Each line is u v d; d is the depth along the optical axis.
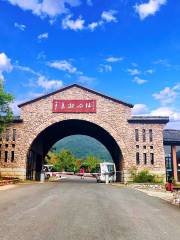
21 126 40.50
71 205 14.95
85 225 10.29
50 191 22.83
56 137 52.94
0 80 34.09
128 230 9.85
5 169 39.56
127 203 17.00
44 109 40.69
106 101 40.72
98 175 47.03
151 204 17.23
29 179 42.62
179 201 17.69
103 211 13.45
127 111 40.50
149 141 39.94
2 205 14.59
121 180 41.44
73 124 46.16
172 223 11.52
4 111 34.97
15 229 9.44
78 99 40.75
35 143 43.50
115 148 46.88
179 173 42.06
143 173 38.62
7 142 40.09
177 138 41.53
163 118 40.09
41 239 8.34
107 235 9.03
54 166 86.12
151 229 10.20
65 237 8.63
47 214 12.17
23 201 16.25
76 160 95.69
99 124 40.28
